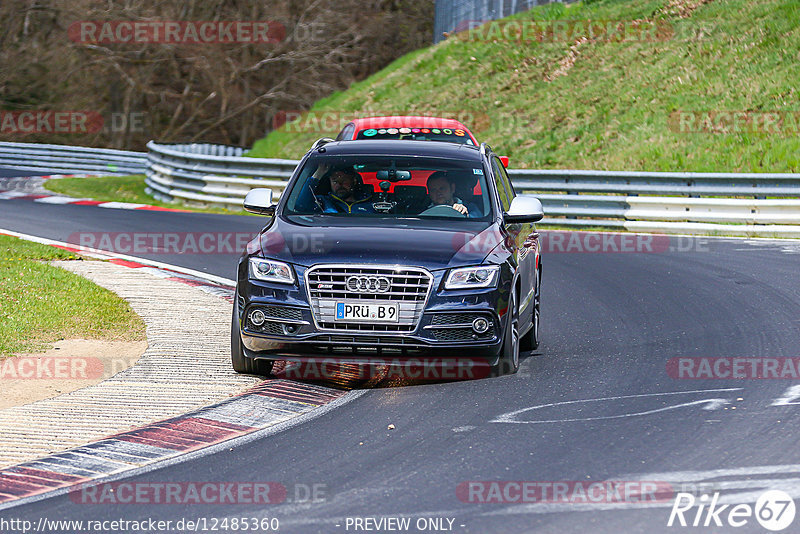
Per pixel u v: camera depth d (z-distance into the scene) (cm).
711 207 6556
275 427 2378
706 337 3384
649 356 3116
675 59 10188
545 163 9394
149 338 3359
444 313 2683
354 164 3170
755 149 8138
